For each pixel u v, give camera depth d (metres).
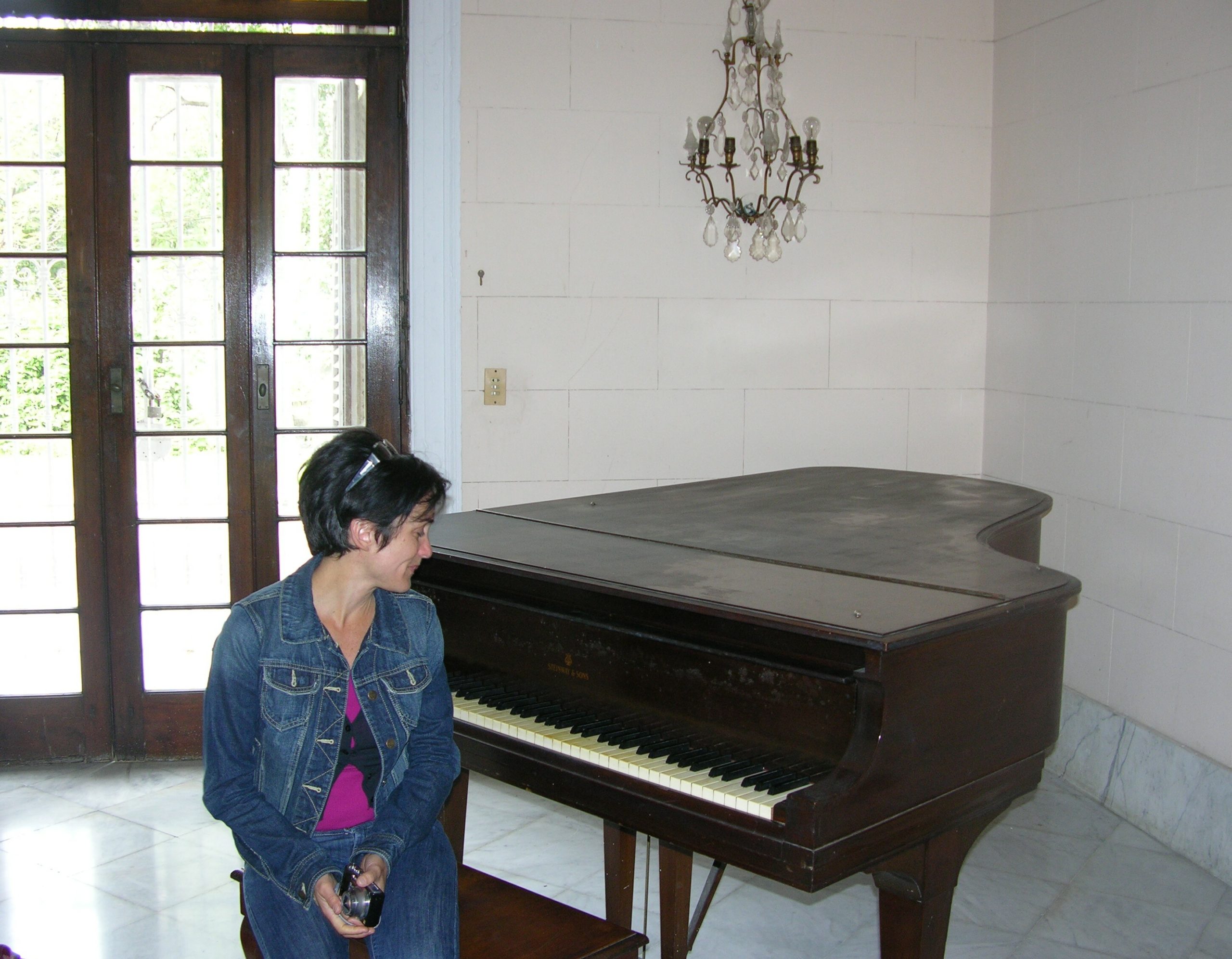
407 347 3.89
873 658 1.61
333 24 3.72
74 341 3.70
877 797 1.63
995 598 1.88
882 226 4.18
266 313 3.77
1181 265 3.22
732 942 2.71
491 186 3.89
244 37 3.67
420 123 3.79
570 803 1.88
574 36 3.89
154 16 3.64
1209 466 3.12
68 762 3.84
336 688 1.68
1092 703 3.60
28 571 3.78
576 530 2.53
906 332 4.24
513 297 3.95
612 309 4.02
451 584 2.24
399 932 1.64
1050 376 3.88
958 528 2.59
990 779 1.85
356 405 3.88
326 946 1.64
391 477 1.63
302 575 1.71
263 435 3.80
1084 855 3.18
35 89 3.66
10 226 3.69
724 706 1.82
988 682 1.82
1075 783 3.67
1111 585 3.56
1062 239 3.80
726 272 4.08
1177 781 3.21
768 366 4.15
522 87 3.88
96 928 2.77
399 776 1.78
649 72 3.95
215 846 3.24
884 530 2.57
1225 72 3.04
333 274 3.82
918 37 4.14
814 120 4.00
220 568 3.84
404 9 3.74
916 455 4.29
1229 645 3.05
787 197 4.09
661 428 4.10
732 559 2.20
